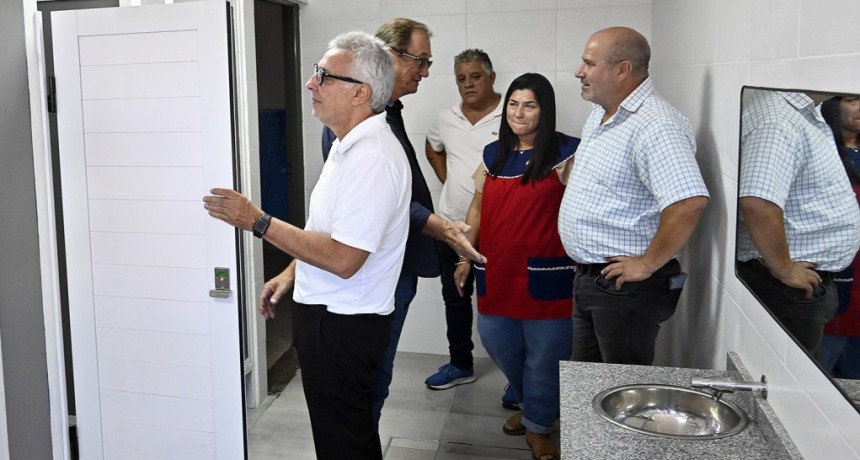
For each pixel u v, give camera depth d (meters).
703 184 2.11
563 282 2.83
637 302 2.28
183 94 2.43
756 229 1.66
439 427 3.34
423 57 2.60
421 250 2.49
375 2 3.96
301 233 2.02
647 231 2.29
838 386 1.17
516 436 3.24
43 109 2.48
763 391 1.70
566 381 1.90
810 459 1.39
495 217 2.88
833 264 1.19
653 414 1.83
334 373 2.18
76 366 2.71
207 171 2.45
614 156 2.28
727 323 2.15
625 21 3.75
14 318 2.41
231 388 2.59
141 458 2.73
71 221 2.61
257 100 3.54
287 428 3.34
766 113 1.59
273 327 4.61
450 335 3.81
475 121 3.72
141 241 2.56
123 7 2.43
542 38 3.84
